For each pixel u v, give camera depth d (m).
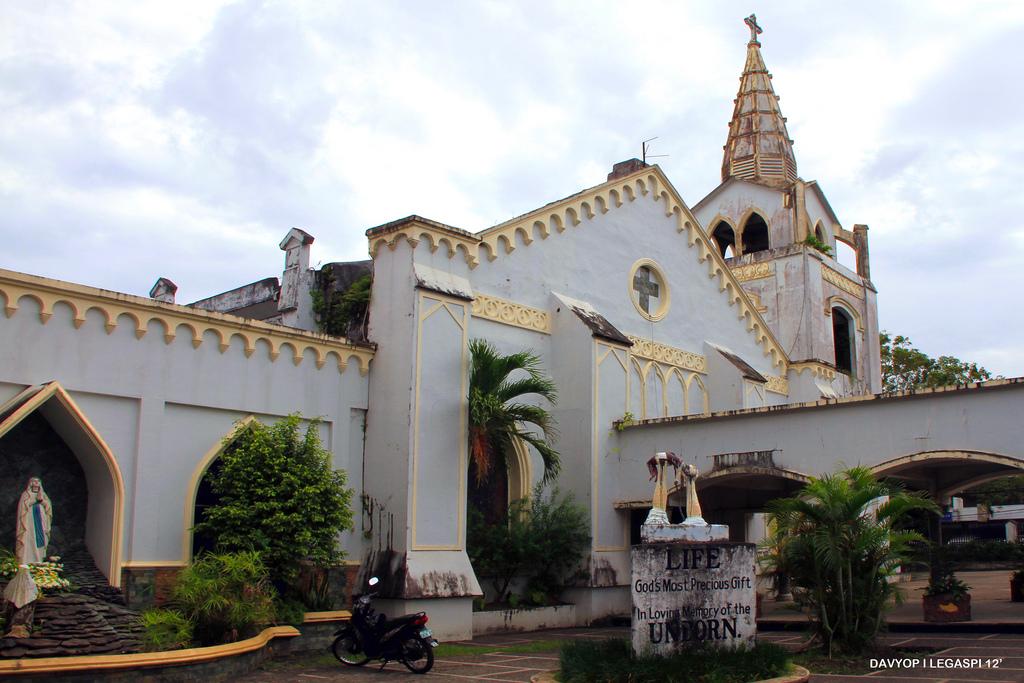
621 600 21.61
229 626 13.52
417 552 17.52
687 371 27.28
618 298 25.23
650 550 11.37
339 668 14.08
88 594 13.93
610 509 21.88
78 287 14.55
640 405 25.06
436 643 14.14
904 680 12.19
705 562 11.76
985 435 17.39
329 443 17.98
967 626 17.66
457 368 19.06
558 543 20.80
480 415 18.42
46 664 10.67
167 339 15.74
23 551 11.96
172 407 15.77
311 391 17.86
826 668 13.38
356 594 17.70
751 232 37.91
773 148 37.50
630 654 11.17
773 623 20.23
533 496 21.55
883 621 14.79
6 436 14.04
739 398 27.34
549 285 23.06
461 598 18.00
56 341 14.33
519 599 20.41
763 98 38.44
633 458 22.12
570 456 21.91
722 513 26.06
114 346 15.03
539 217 22.98
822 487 14.91
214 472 16.45
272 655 14.52
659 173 27.67
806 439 19.66
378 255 19.53
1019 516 54.59
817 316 33.97
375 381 18.75
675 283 27.64
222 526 15.12
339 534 17.50
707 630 11.58
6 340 13.77
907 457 18.19
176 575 15.22
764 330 31.19
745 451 20.50
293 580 15.36
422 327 18.52
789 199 35.56
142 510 14.98
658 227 27.38
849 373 36.22
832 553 14.29
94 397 14.75
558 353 22.61
